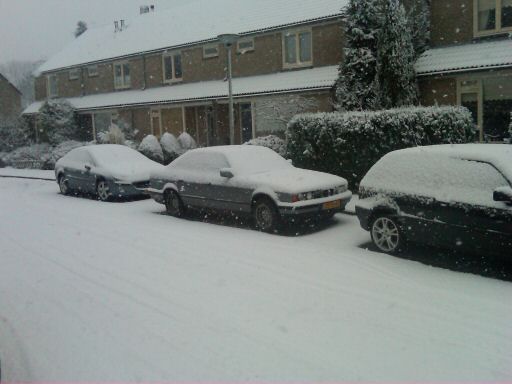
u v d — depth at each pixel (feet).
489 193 21.20
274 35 69.72
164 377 13.53
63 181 50.85
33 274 23.35
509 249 20.56
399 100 49.85
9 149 104.99
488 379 13.15
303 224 32.35
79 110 97.91
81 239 30.07
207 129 80.07
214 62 78.48
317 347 15.10
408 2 55.52
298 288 20.26
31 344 15.96
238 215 32.48
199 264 23.97
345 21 55.77
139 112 89.66
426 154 24.25
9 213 40.14
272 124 65.98
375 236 25.68
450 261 23.56
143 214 38.24
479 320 16.79
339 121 40.29
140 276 22.41
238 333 16.19
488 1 50.78
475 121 50.83
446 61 51.21
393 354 14.58
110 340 15.98
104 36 110.83
